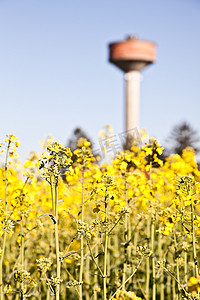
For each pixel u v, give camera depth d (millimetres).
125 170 6801
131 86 86875
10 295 7770
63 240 9141
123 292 5246
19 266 6668
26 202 6332
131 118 85812
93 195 6047
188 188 5543
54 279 5195
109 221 5828
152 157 7008
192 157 8445
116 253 9047
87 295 8195
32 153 6254
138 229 8484
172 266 7559
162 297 8234
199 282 4480
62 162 5156
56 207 5176
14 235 9227
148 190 6832
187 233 5652
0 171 6883
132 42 87500
